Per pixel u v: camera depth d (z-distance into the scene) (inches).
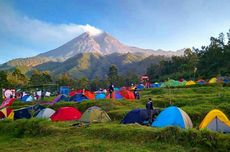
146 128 852.6
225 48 4891.7
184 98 1654.8
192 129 769.6
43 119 1136.8
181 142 743.1
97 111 1184.2
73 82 5846.5
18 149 836.6
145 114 1069.1
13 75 5319.9
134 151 701.3
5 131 1136.2
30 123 1096.2
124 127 889.5
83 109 1689.2
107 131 884.0
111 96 1907.0
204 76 4512.8
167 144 746.8
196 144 722.2
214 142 700.7
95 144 781.9
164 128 796.6
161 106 1584.6
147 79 4094.5
